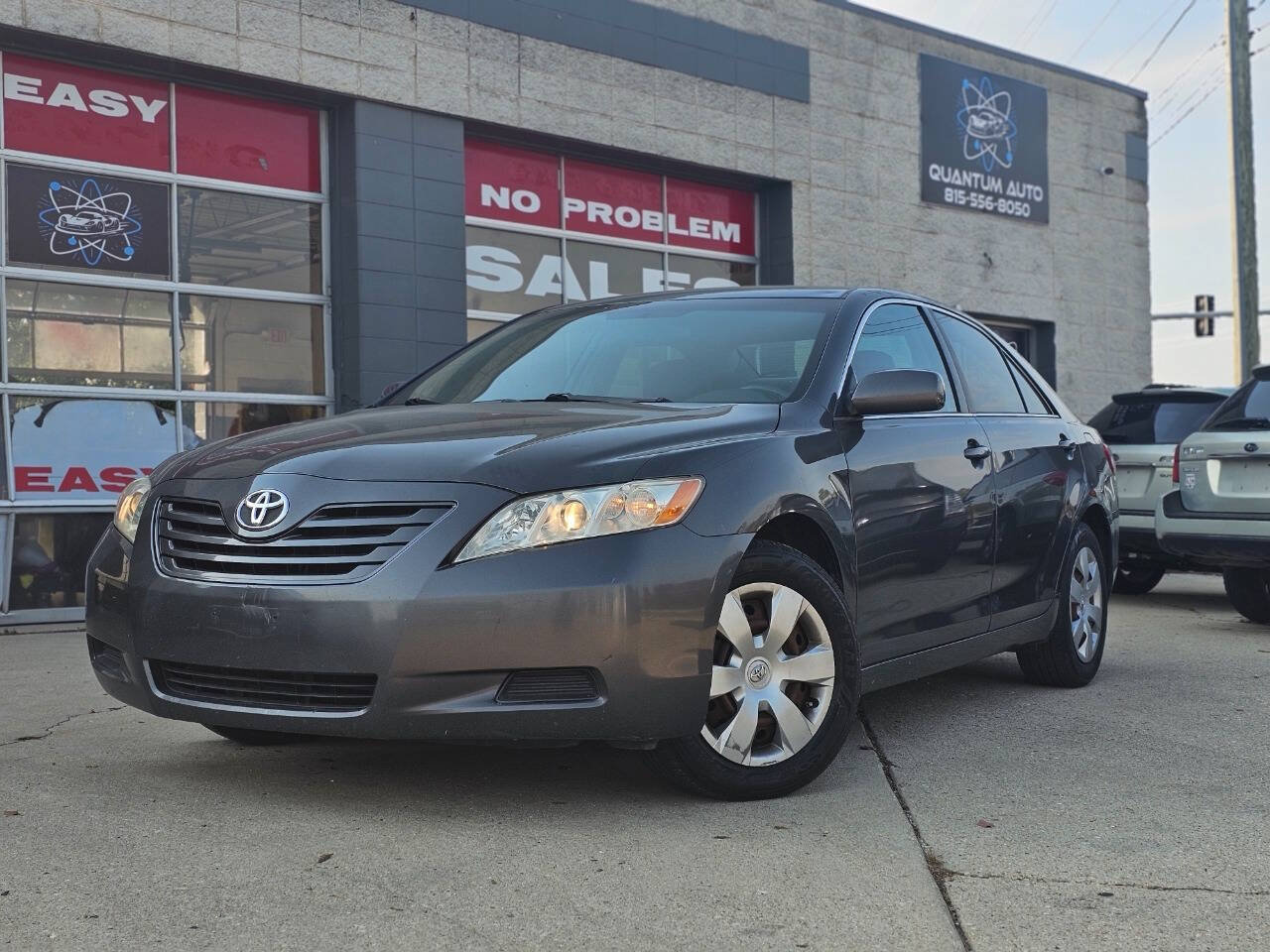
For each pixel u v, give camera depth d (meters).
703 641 3.46
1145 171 17.30
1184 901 2.86
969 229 15.16
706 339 4.57
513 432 3.69
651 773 3.76
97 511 9.09
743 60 12.91
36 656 7.00
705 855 3.15
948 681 5.82
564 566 3.32
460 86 10.70
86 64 9.08
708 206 13.03
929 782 3.93
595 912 2.74
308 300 10.17
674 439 3.65
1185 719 4.95
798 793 3.78
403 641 3.28
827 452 4.02
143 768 4.05
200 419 9.59
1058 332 16.25
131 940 2.57
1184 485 7.83
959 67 14.99
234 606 3.42
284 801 3.63
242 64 9.50
